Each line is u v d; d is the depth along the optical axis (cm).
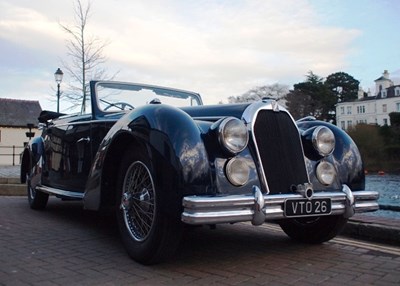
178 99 514
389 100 7481
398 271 303
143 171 318
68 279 277
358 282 278
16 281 272
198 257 337
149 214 307
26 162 637
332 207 319
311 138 338
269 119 320
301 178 318
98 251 354
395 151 4338
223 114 333
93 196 361
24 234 423
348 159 354
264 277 287
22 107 3931
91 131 427
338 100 7812
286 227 408
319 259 336
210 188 279
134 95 484
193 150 281
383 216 493
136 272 294
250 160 302
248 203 278
